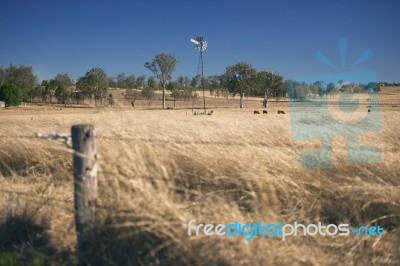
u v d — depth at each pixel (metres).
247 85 90.25
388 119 11.93
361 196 4.95
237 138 7.73
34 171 7.51
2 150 7.77
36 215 4.92
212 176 5.84
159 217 3.80
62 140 4.22
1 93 90.38
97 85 95.06
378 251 4.25
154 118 8.84
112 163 5.00
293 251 3.95
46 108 84.19
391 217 4.86
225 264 3.50
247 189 5.54
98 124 7.82
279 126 10.30
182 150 6.12
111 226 3.87
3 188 6.36
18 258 4.24
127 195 4.20
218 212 4.48
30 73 119.00
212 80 150.12
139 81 135.75
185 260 3.57
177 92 123.81
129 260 3.81
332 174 5.59
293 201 5.31
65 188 6.46
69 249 4.43
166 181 4.89
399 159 5.95
